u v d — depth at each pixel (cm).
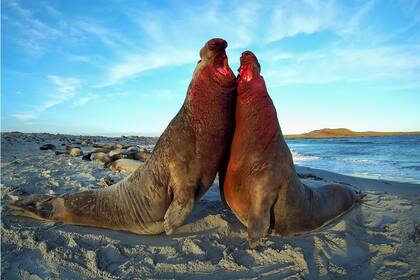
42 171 670
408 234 342
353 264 282
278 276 256
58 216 369
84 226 362
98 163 824
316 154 1602
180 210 322
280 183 307
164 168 335
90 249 294
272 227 327
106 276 252
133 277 252
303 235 340
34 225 353
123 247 303
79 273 255
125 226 353
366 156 1397
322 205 370
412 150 1673
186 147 326
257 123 312
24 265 264
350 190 439
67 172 663
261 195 302
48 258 275
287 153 320
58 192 475
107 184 527
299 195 329
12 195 454
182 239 324
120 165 706
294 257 283
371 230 359
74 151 1036
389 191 555
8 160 878
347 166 1024
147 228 348
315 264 277
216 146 323
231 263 272
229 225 353
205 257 287
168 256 288
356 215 409
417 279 255
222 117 321
